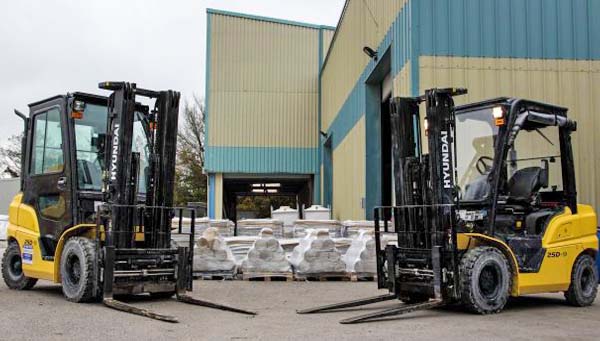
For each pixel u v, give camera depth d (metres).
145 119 9.99
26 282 10.37
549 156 9.62
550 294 10.91
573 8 13.70
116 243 8.55
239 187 41.09
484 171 8.88
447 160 8.12
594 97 13.54
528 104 8.68
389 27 15.77
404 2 14.09
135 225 8.72
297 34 32.91
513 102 8.47
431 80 13.18
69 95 9.50
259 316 7.79
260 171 31.94
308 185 35.19
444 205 7.93
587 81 13.56
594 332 6.91
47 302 8.73
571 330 7.01
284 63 32.75
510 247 8.43
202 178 54.09
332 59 28.20
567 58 13.59
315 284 11.98
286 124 32.38
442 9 13.35
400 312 7.55
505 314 8.13
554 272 8.78
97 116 9.72
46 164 9.84
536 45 13.53
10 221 10.67
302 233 16.16
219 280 12.51
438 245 8.00
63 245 9.05
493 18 13.46
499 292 8.09
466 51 13.33
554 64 13.54
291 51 32.84
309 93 32.59
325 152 31.28
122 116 8.68
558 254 8.86
